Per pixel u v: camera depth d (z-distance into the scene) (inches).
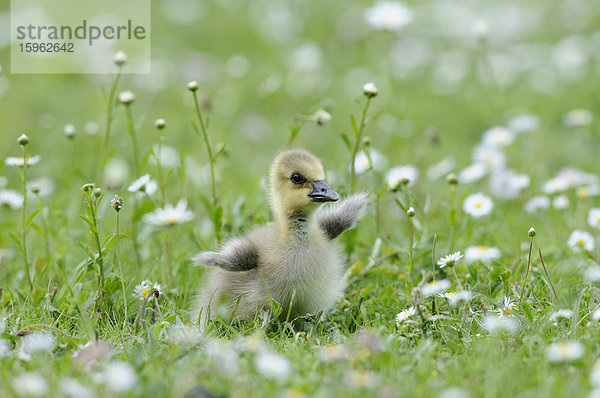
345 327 415.8
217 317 408.8
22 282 481.1
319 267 430.9
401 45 1053.8
